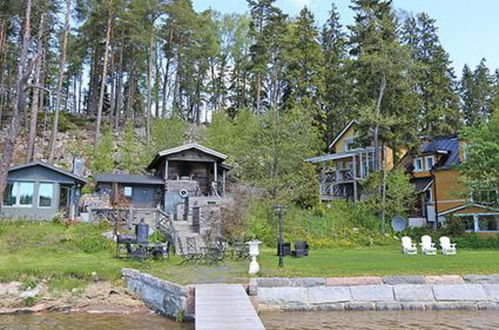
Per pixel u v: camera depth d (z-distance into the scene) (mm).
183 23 42781
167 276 11594
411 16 42375
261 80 44594
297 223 25484
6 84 38031
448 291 10742
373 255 17625
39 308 11000
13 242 16781
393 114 30344
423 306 10523
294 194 26547
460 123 39344
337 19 46938
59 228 19172
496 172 24688
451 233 26750
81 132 38812
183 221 22875
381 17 31750
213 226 19094
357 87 32281
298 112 29766
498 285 10898
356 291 10609
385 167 28750
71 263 13945
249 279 10875
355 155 35000
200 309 8055
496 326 8898
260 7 41500
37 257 15219
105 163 32031
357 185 34688
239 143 30500
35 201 23031
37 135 36375
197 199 24609
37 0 26516
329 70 43312
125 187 28750
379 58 28859
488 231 27016
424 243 18875
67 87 50969
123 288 12328
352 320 9430
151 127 38719
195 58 47812
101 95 34875
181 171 30062
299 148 27594
